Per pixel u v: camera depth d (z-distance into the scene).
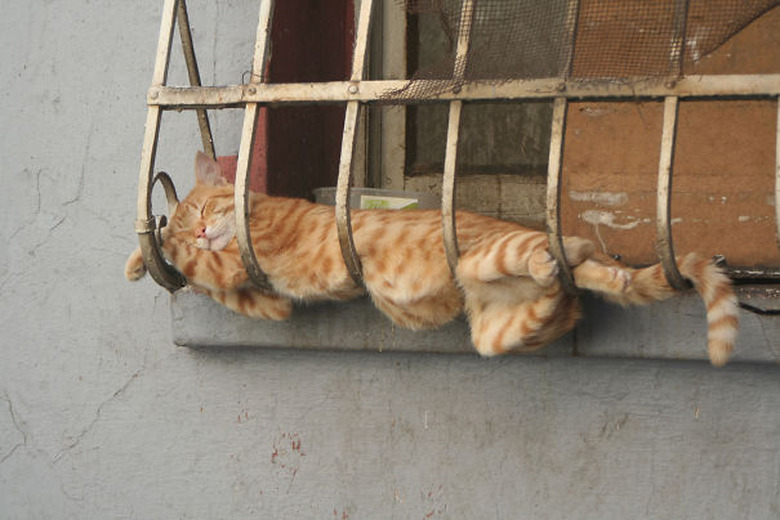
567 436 2.16
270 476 2.29
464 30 2.04
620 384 2.14
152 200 2.38
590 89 1.98
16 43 2.42
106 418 2.36
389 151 2.44
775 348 2.05
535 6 2.05
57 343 2.39
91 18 2.39
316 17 2.45
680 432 2.12
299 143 2.40
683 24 1.97
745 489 2.10
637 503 2.14
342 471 2.25
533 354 2.13
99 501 2.37
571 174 2.27
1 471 2.42
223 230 2.18
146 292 2.34
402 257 2.10
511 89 2.01
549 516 2.17
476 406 2.20
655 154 2.23
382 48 2.44
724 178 2.21
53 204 2.40
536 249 1.97
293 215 2.20
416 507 2.22
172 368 2.33
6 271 2.41
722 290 1.94
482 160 2.41
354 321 2.20
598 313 2.10
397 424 2.23
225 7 2.35
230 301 2.21
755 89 1.93
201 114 2.29
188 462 2.32
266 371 2.29
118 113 2.38
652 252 2.23
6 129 2.42
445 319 2.12
